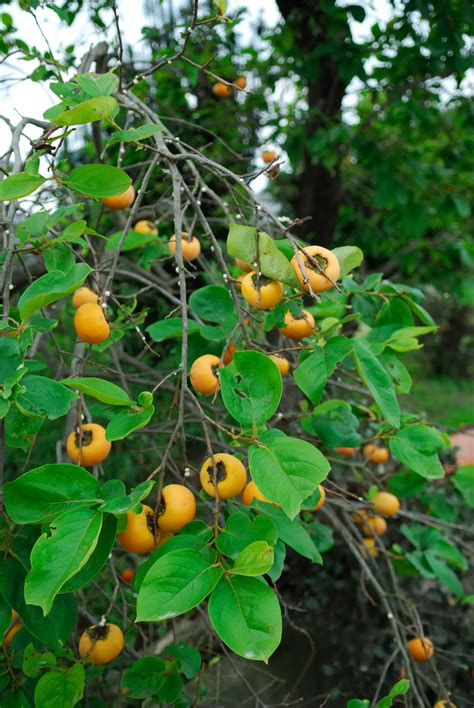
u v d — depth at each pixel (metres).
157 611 0.70
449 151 2.82
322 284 0.85
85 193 0.83
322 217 2.79
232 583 0.73
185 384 0.82
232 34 2.16
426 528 1.42
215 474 0.79
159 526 0.81
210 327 1.00
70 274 0.80
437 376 6.65
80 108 0.79
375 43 2.42
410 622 1.69
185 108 2.18
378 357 1.08
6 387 0.76
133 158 1.77
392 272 3.26
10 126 1.12
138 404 0.80
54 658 0.87
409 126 2.71
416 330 1.03
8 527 0.83
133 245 1.29
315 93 2.65
